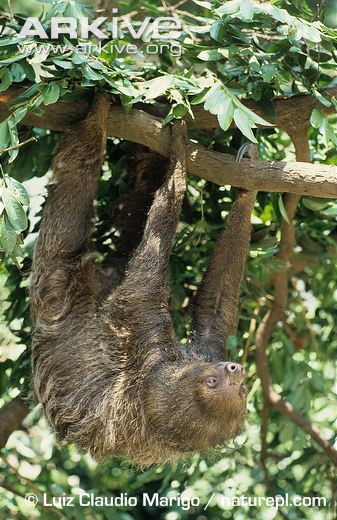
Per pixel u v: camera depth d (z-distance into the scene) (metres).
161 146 10.52
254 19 10.25
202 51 10.55
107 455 10.68
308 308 15.16
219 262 10.96
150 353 10.48
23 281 12.73
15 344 13.34
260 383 14.06
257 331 13.72
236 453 14.09
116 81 10.16
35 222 12.54
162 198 10.48
